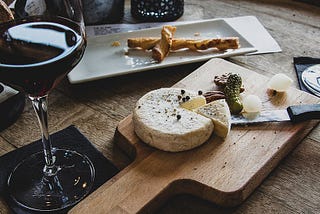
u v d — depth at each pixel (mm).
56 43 620
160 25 1154
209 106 767
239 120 786
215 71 919
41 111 681
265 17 1201
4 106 811
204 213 667
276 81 860
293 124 784
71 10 701
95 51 1006
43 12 812
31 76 584
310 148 780
